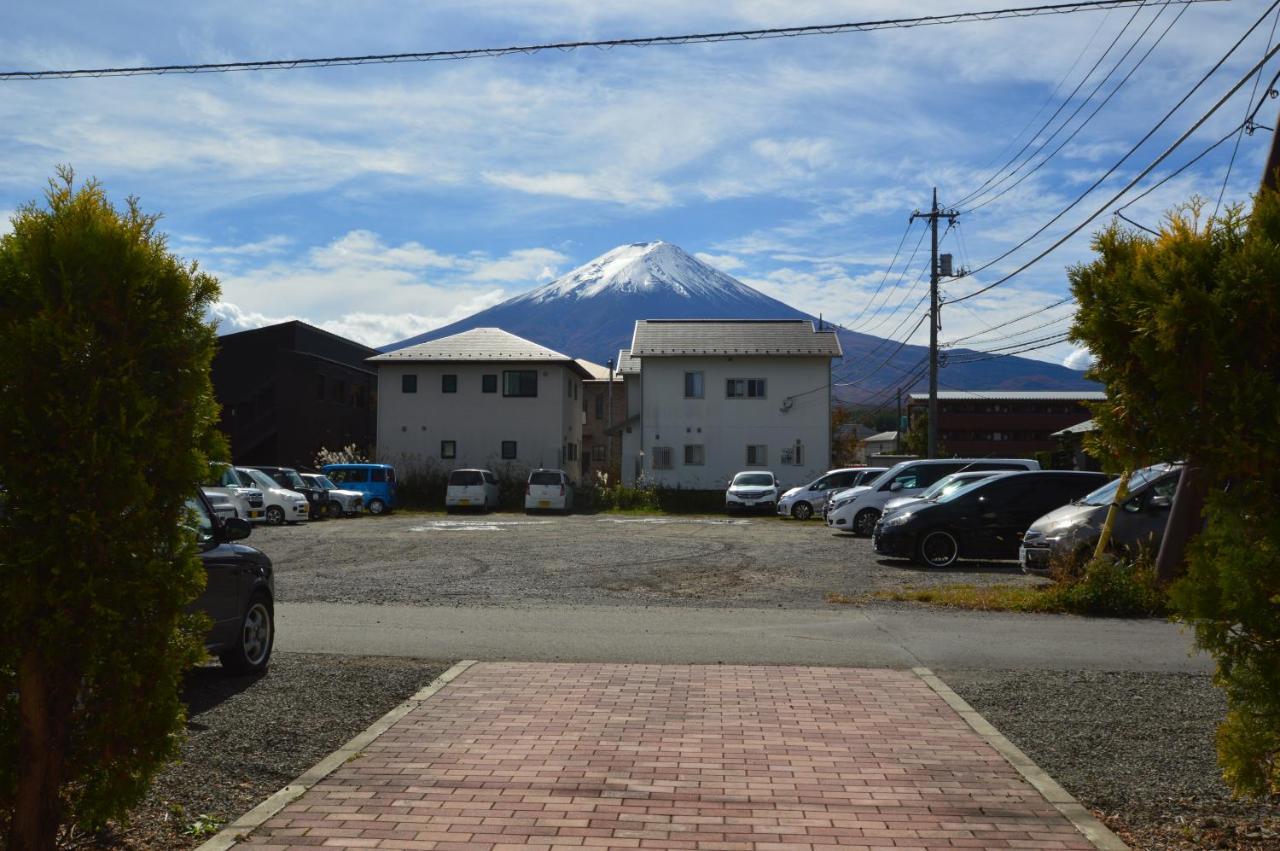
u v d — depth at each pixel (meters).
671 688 7.84
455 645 9.72
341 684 8.02
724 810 5.10
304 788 5.39
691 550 21.08
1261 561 4.07
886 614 11.84
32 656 4.01
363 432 57.78
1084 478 17.66
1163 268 4.23
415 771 5.70
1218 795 5.43
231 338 49.44
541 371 51.47
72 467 3.95
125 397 4.12
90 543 4.06
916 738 6.45
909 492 25.17
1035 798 5.31
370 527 30.12
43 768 4.03
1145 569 12.88
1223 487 4.27
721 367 50.72
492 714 7.01
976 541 17.47
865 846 4.64
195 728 6.68
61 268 4.03
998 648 9.73
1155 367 4.18
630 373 56.03
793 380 50.53
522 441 51.28
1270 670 4.16
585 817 4.98
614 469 56.56
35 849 4.01
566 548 21.56
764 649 9.60
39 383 3.99
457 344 54.47
